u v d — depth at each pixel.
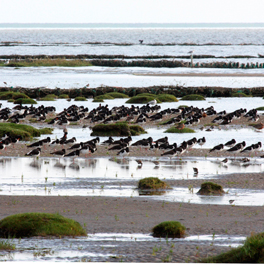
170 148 125.69
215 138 149.88
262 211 70.44
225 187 88.50
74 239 53.78
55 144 131.38
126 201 76.75
